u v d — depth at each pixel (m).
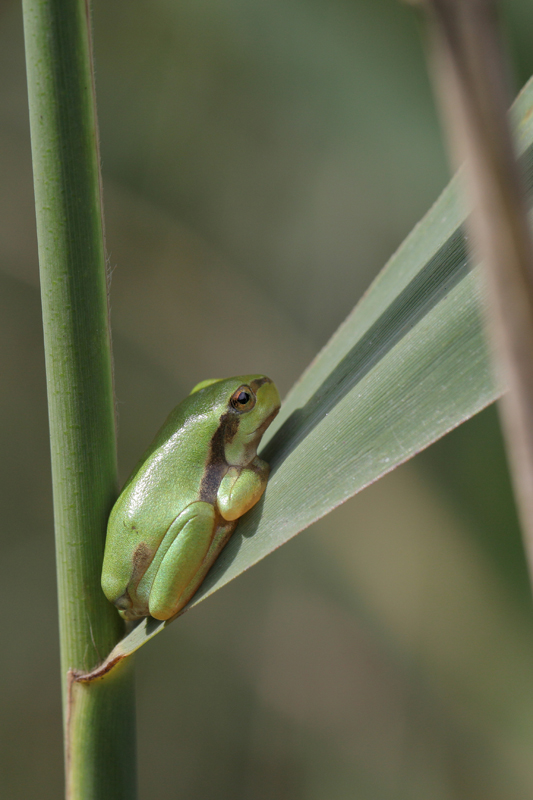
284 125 0.70
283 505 0.49
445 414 0.48
